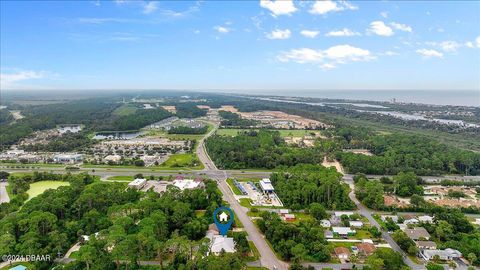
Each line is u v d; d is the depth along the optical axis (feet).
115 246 483.10
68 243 541.34
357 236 601.21
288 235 549.13
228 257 464.65
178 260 490.49
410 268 484.33
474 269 494.59
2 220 567.18
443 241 581.12
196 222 588.50
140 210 638.53
